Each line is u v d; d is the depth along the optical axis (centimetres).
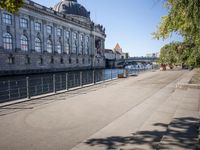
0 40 5816
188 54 860
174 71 4859
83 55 11050
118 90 2064
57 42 8788
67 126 969
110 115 1152
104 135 848
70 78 5222
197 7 507
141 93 1862
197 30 550
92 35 11894
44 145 761
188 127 838
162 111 1170
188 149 634
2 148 739
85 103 1466
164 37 1005
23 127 956
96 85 2486
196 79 2541
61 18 8912
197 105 1212
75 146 750
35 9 7219
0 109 1289
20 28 6612
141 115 1143
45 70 7894
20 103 1469
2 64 5897
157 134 830
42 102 1505
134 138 796
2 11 5869
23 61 6725
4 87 3262
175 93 1706
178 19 624
